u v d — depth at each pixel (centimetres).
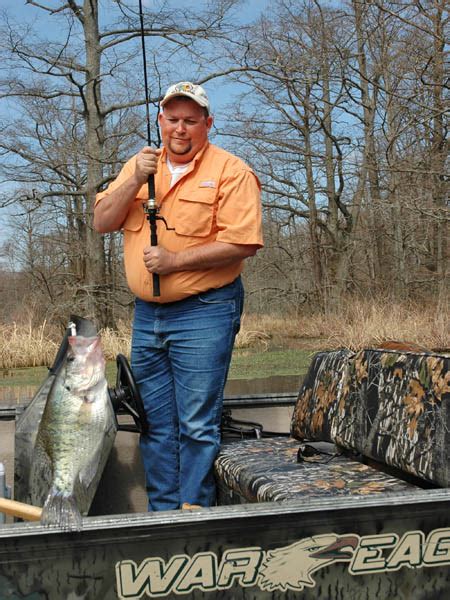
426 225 2041
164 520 208
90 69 1844
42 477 276
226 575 211
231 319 335
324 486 278
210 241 329
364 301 1911
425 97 1758
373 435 302
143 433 347
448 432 256
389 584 219
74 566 206
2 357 1387
